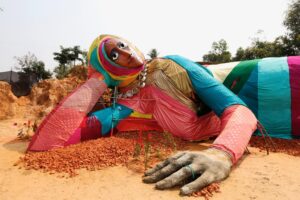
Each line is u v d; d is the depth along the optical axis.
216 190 2.87
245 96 5.84
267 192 2.87
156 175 3.13
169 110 5.53
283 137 5.50
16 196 2.88
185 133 5.34
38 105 11.18
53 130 4.74
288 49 19.86
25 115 10.27
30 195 2.89
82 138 5.00
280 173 3.44
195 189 2.81
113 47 5.68
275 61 5.83
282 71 5.55
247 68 5.93
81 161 3.84
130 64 5.71
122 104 5.85
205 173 2.99
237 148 3.60
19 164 3.97
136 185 3.08
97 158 3.95
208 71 5.96
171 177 2.96
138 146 3.94
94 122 5.19
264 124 5.62
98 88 5.61
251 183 3.11
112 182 3.19
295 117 5.39
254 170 3.56
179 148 4.71
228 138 3.69
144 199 2.71
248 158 4.15
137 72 5.86
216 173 3.07
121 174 3.44
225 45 28.69
